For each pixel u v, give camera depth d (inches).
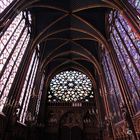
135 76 658.2
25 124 915.4
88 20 972.6
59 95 1333.7
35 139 1058.7
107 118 997.8
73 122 1230.9
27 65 860.0
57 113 1259.8
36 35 968.9
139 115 617.6
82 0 868.0
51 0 857.5
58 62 1387.8
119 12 748.6
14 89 744.3
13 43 719.1
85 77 1409.9
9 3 657.0
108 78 1031.0
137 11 636.7
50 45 1192.8
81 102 1294.3
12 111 703.1
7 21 617.6
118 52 850.8
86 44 1194.0
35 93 1065.5
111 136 932.6
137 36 621.9
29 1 748.6
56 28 1026.1
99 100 1248.2
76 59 1354.6
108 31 957.8
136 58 644.7
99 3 826.2
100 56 1172.5
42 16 959.0
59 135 1195.9
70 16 971.3
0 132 615.8
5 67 642.8
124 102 737.0
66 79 1400.1
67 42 1180.5
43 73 1268.5
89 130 1202.6
